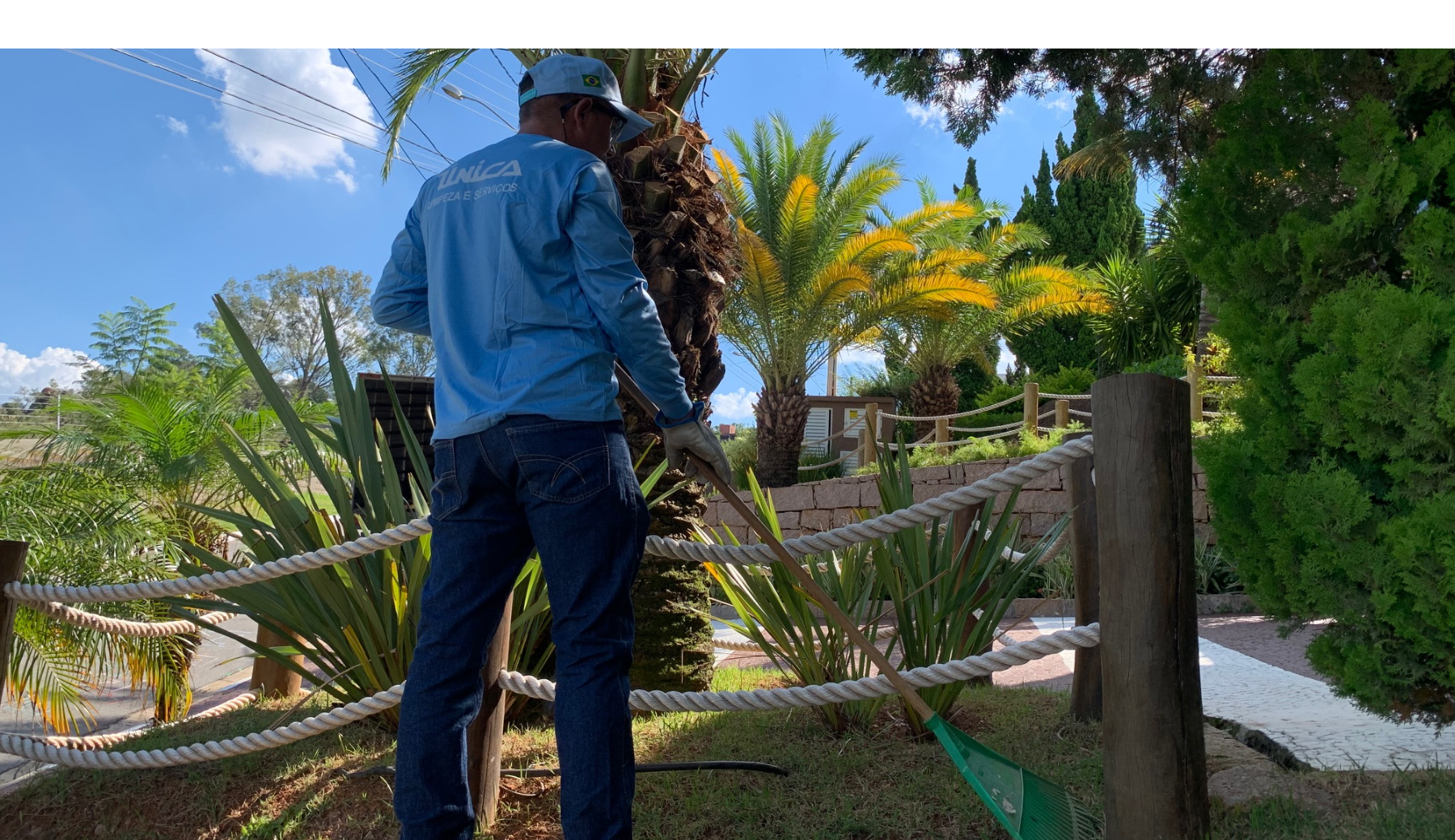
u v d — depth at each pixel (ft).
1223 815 7.71
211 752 9.26
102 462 23.65
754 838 7.89
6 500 19.49
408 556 11.30
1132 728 6.33
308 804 9.05
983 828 7.75
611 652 6.04
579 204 6.18
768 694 8.14
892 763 9.50
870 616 10.81
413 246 7.31
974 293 47.39
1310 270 7.71
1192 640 6.43
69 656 17.61
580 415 5.98
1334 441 7.43
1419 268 7.02
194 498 25.21
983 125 14.94
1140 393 6.38
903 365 69.36
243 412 26.96
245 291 178.19
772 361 48.80
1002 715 11.46
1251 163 8.28
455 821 6.14
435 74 18.13
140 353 33.09
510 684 8.57
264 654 10.97
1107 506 6.50
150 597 9.63
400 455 33.68
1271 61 8.32
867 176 47.09
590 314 6.26
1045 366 79.15
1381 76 7.77
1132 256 80.12
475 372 6.13
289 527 10.96
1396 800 7.39
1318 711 11.38
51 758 9.64
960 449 40.65
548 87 6.97
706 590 14.07
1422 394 6.84
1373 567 7.18
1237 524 8.28
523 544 6.43
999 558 10.73
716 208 14.19
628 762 6.03
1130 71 13.82
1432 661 7.13
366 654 10.92
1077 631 7.18
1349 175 7.60
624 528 6.15
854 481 34.22
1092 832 7.41
